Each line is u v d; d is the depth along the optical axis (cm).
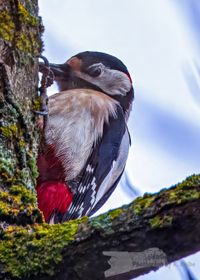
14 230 282
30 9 291
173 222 279
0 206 283
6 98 288
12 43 289
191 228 279
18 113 288
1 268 281
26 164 287
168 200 279
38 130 292
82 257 280
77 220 281
